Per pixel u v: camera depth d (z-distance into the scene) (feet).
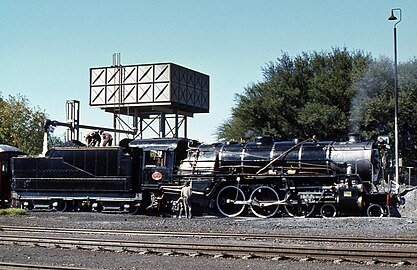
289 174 80.89
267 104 173.68
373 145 80.12
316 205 79.87
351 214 77.92
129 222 73.10
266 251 42.91
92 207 92.02
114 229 64.95
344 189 76.69
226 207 84.53
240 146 86.43
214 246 46.73
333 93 169.68
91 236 57.16
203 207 85.10
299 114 170.71
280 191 81.76
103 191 90.79
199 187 84.74
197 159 86.43
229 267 38.83
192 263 40.42
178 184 86.69
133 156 90.17
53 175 94.32
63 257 43.57
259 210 82.84
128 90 145.38
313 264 39.45
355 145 80.59
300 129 173.17
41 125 180.45
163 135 148.97
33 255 44.75
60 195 94.02
